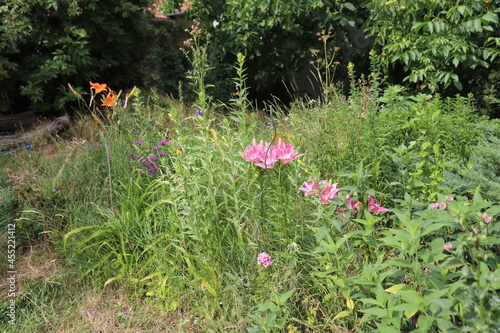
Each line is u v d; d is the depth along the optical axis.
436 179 2.90
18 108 9.09
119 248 3.48
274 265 2.78
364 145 3.76
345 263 2.31
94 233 3.30
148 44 10.38
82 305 3.15
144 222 3.49
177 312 3.03
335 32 9.02
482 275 1.56
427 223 2.11
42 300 3.17
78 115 8.27
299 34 8.97
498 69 6.57
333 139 3.91
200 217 2.93
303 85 11.05
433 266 1.97
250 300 2.71
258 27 9.02
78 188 4.09
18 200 4.02
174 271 3.18
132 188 3.91
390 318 1.89
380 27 7.69
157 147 4.19
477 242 1.60
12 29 8.00
